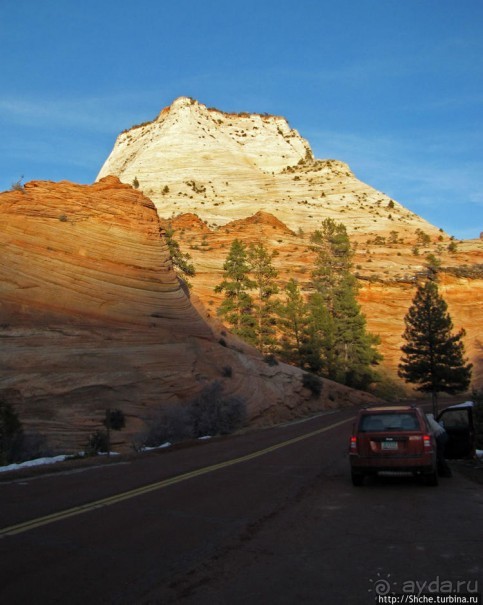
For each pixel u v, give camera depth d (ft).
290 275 277.64
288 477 43.34
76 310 99.91
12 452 67.21
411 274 273.13
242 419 107.14
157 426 84.17
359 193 549.13
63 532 25.48
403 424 38.93
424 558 21.43
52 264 102.27
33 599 17.37
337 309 228.63
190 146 634.84
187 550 22.66
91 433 81.15
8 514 29.19
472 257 310.24
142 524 27.09
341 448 67.05
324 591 18.03
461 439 59.93
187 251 286.05
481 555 21.75
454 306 262.26
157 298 113.80
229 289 208.03
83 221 110.83
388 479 42.60
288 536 24.95
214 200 506.48
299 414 147.33
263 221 361.71
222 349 125.59
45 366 86.28
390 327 258.16
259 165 655.35
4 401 75.46
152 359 99.55
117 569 20.24
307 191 544.62
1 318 90.79
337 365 215.31
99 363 91.97
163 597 17.56
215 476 43.78
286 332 216.95
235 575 19.63
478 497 34.88
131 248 114.32
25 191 110.11
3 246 99.66
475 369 235.20
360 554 22.08
